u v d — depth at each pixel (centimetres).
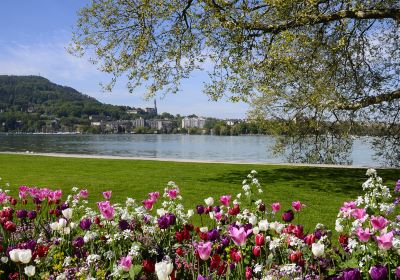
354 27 1579
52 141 10419
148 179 1511
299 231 433
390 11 1398
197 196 1154
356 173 1683
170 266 307
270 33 1484
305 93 1627
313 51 1562
